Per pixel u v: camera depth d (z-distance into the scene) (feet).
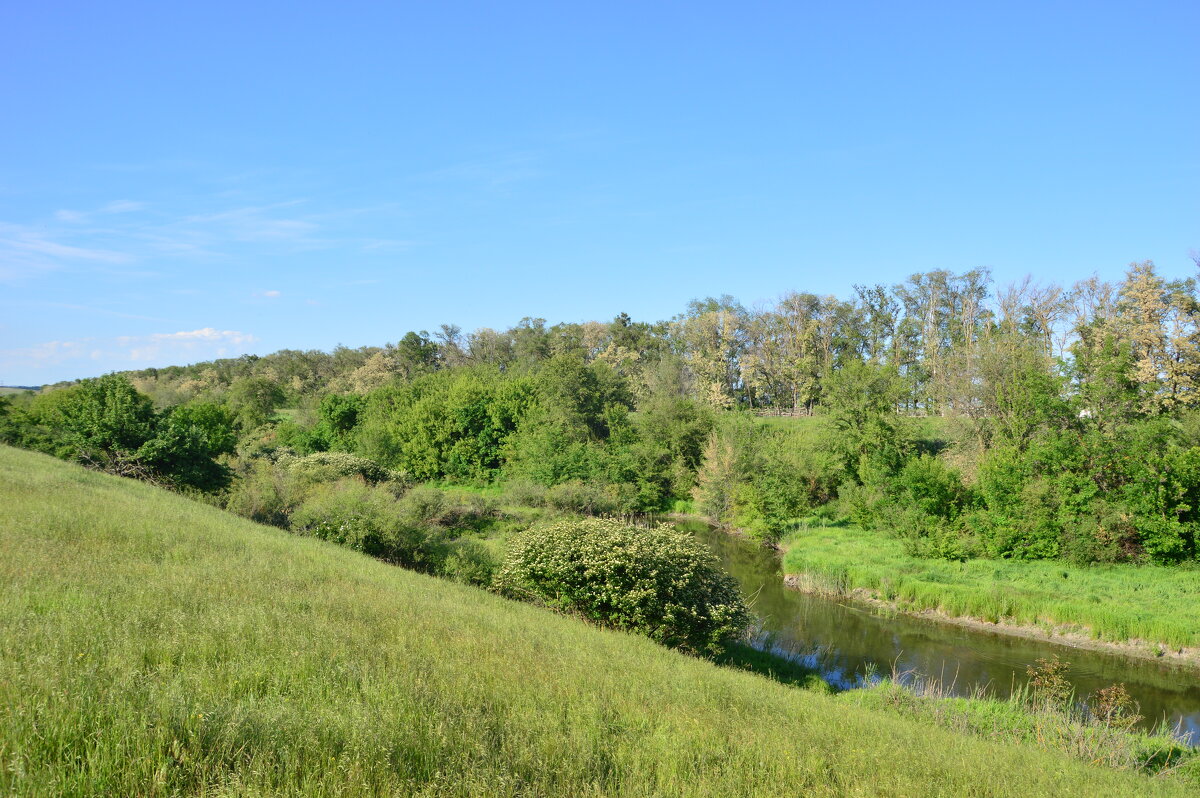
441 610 38.63
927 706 44.68
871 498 122.62
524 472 169.78
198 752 14.44
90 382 112.27
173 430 104.47
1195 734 48.70
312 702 18.85
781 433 173.17
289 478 106.42
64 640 19.52
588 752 19.17
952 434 136.56
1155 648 66.69
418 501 106.01
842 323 254.68
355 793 14.21
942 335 230.07
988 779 24.04
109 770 13.29
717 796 17.75
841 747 24.95
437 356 363.56
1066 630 71.97
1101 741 38.78
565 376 198.18
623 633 48.65
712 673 38.32
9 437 131.85
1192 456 85.61
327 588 38.68
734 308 286.46
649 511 158.92
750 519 128.26
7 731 13.61
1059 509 93.66
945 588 82.53
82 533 42.68
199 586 31.89
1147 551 87.92
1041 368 123.13
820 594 88.74
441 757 16.89
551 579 54.49
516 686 24.91
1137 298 152.25
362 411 219.00
